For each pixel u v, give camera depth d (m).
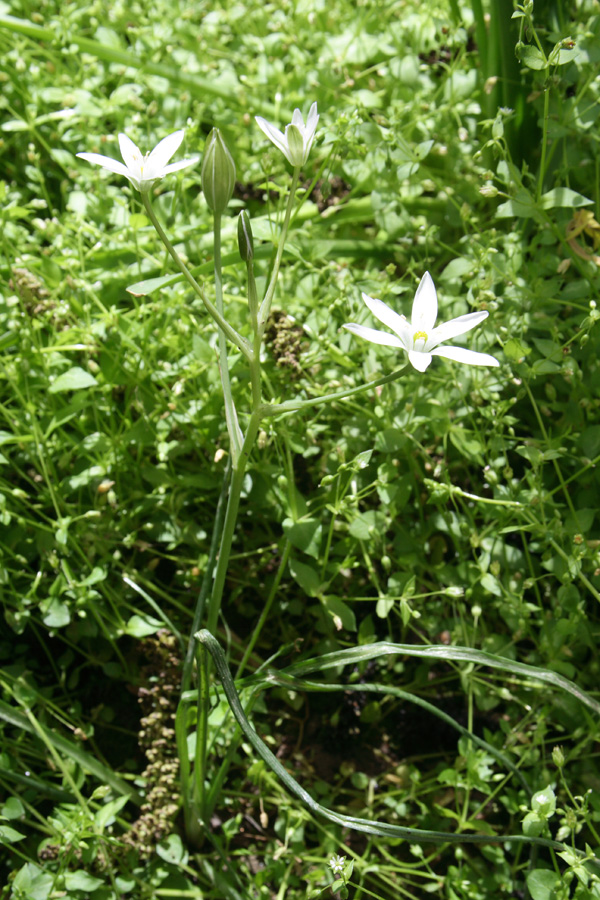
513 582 0.50
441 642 0.54
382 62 0.66
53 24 0.65
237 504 0.43
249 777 0.50
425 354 0.39
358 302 0.55
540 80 0.49
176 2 0.70
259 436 0.49
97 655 0.54
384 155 0.55
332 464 0.53
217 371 0.53
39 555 0.54
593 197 0.58
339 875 0.45
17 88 0.63
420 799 0.51
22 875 0.45
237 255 0.52
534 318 0.52
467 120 0.61
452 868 0.48
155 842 0.48
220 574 0.45
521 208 0.51
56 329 0.55
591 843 0.49
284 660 0.54
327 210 0.59
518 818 0.50
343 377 0.52
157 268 0.57
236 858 0.50
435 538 0.55
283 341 0.51
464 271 0.54
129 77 0.67
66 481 0.53
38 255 0.58
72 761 0.50
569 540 0.51
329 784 0.52
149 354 0.54
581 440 0.50
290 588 0.55
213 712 0.47
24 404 0.52
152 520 0.55
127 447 0.55
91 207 0.59
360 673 0.50
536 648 0.52
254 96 0.66
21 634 0.54
